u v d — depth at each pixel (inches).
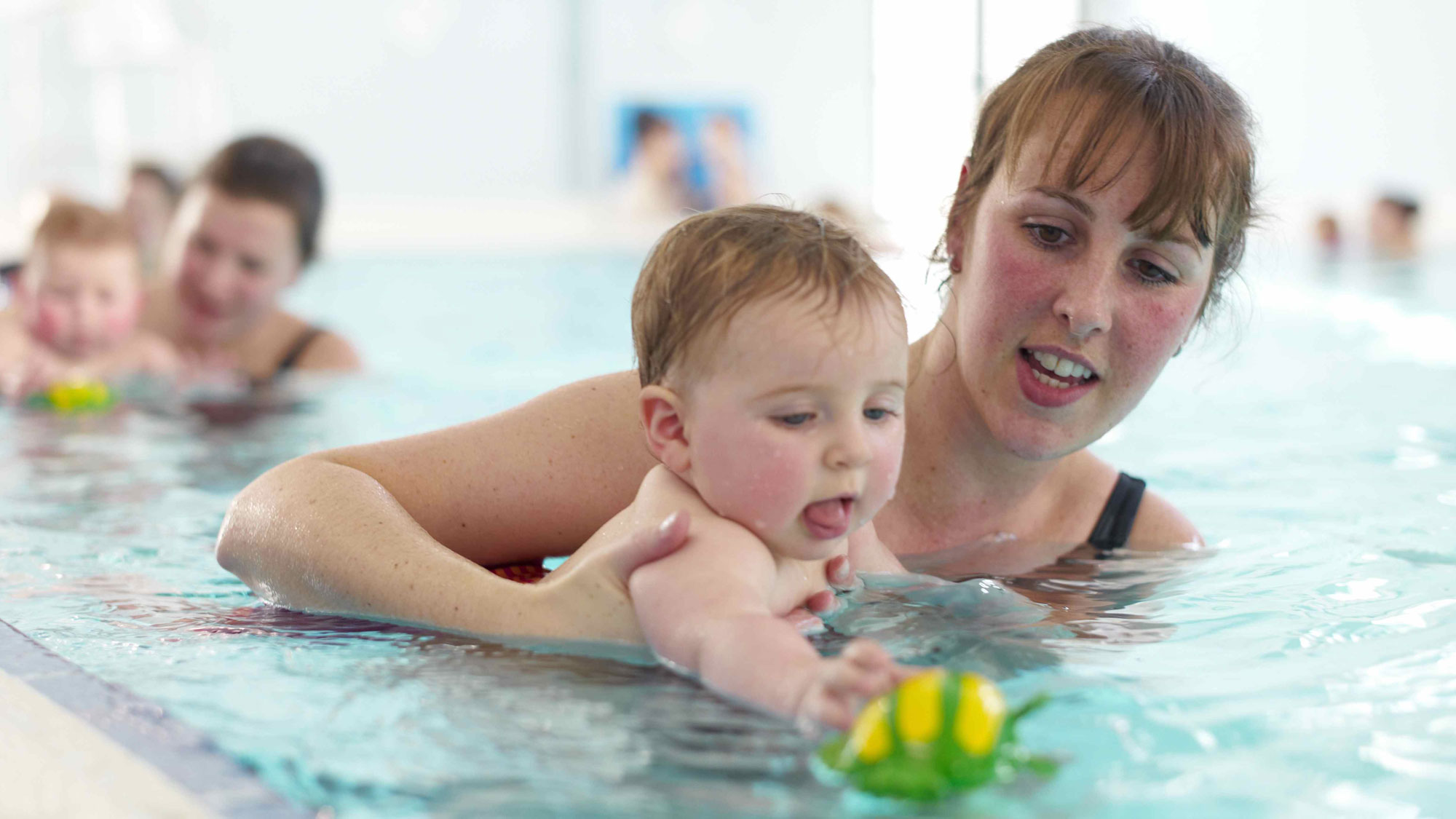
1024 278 59.0
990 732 35.2
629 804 34.3
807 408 49.8
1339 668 47.3
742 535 50.1
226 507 82.9
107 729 40.9
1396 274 282.2
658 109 490.9
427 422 121.0
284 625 53.4
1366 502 83.0
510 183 490.0
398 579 53.6
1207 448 106.6
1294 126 439.5
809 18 509.0
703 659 44.6
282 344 155.0
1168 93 58.1
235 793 35.7
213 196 149.2
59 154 400.2
